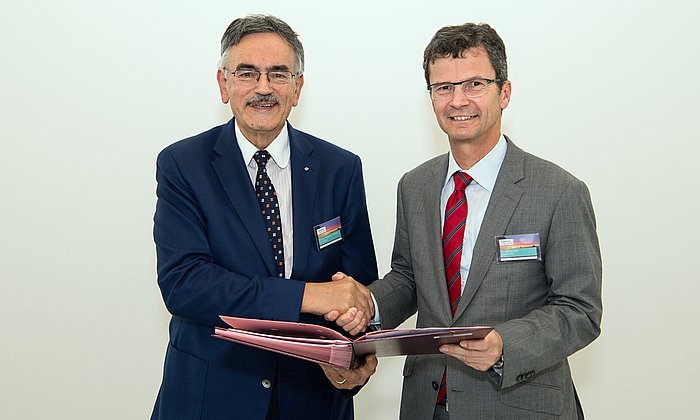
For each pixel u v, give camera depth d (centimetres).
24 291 278
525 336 163
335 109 271
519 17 266
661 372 278
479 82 176
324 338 167
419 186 200
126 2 267
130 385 282
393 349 168
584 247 171
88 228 276
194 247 186
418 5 266
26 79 270
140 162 273
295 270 192
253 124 189
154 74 270
